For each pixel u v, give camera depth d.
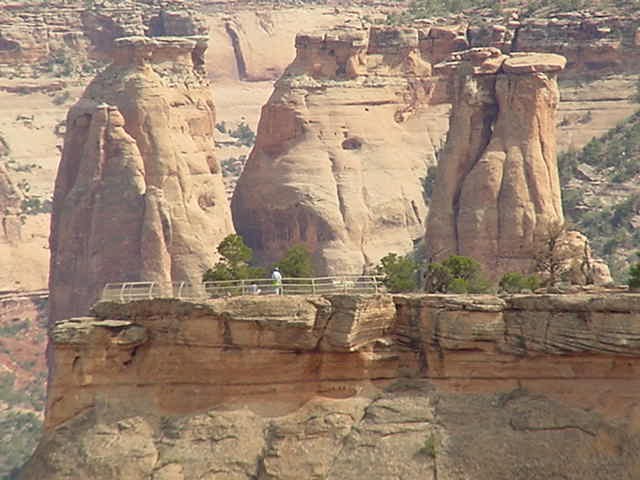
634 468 190.75
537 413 195.50
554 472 192.75
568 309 195.12
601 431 193.00
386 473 196.00
